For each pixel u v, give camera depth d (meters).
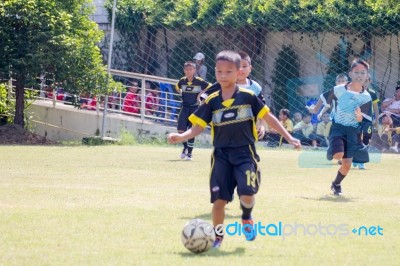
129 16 36.88
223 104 11.45
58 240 11.62
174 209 14.72
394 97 32.84
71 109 34.50
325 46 34.25
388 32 33.09
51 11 31.61
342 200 16.38
